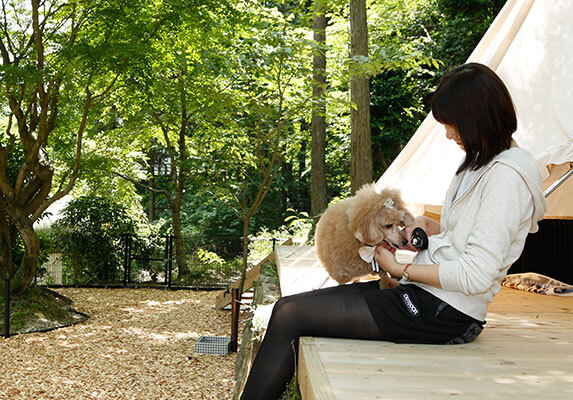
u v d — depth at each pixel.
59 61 7.80
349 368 1.75
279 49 6.51
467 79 1.82
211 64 6.99
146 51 7.57
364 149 8.53
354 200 2.26
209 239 13.58
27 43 8.74
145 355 6.70
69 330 7.97
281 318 1.99
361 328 1.96
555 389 1.62
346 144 15.56
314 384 1.61
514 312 3.20
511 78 3.63
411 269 1.91
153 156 18.67
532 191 1.76
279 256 6.63
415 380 1.67
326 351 1.92
